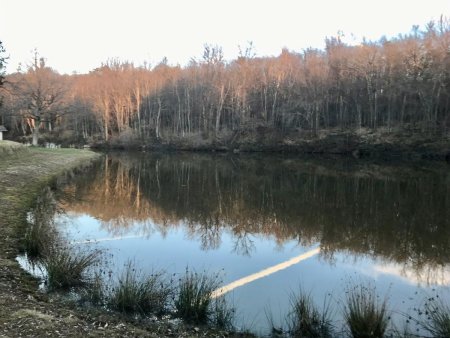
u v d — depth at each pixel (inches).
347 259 464.4
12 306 266.8
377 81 2207.2
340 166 1624.0
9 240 439.5
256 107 2672.2
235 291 356.5
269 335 278.7
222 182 1162.0
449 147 1764.3
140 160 1936.5
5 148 1215.6
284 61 2672.2
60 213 671.1
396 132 2012.8
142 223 633.6
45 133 2967.5
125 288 305.3
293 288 368.8
